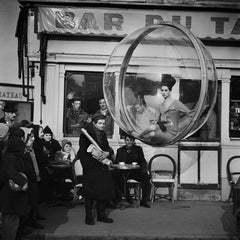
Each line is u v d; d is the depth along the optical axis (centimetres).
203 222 780
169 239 684
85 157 745
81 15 949
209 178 988
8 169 588
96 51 982
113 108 920
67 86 999
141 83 920
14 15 1230
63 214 826
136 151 908
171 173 988
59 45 981
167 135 875
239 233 707
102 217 774
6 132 682
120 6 949
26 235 684
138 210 873
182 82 905
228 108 993
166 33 885
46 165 852
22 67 1004
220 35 952
